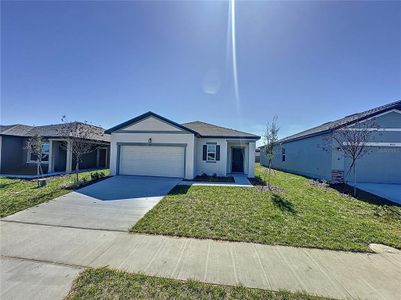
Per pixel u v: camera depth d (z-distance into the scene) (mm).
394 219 6203
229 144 16859
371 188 11039
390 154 12570
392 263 3775
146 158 13742
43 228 5316
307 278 3277
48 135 15523
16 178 12953
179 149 13422
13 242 4496
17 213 6445
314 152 15430
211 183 11922
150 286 3012
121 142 13867
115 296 2795
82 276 3236
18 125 18969
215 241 4594
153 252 4078
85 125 15969
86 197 8367
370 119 12242
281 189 10492
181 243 4484
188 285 3035
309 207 7297
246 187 10773
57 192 9039
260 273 3395
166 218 5984
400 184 12336
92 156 19828
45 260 3746
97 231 5137
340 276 3350
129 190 9617
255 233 5020
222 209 6855
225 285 3062
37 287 2973
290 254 4043
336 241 4621
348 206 7598
